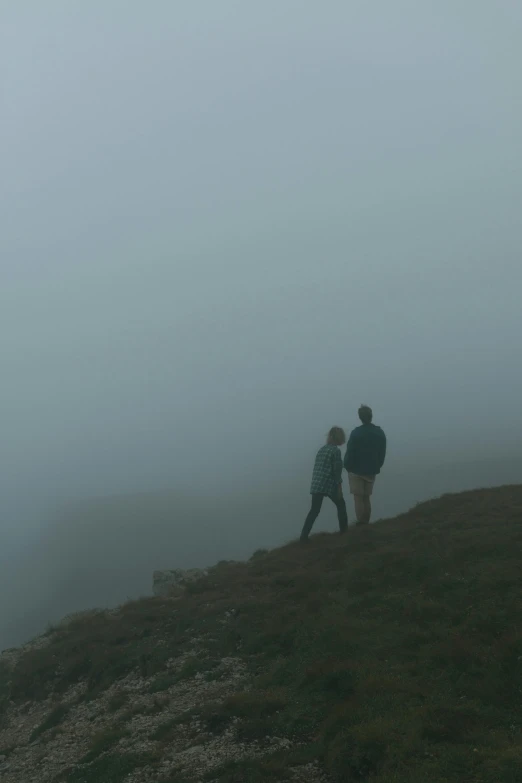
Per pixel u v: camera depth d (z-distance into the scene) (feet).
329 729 21.47
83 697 31.50
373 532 42.96
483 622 26.58
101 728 27.22
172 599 41.73
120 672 32.76
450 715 20.84
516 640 24.35
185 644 33.35
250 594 38.24
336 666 25.43
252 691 26.30
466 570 32.35
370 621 29.30
